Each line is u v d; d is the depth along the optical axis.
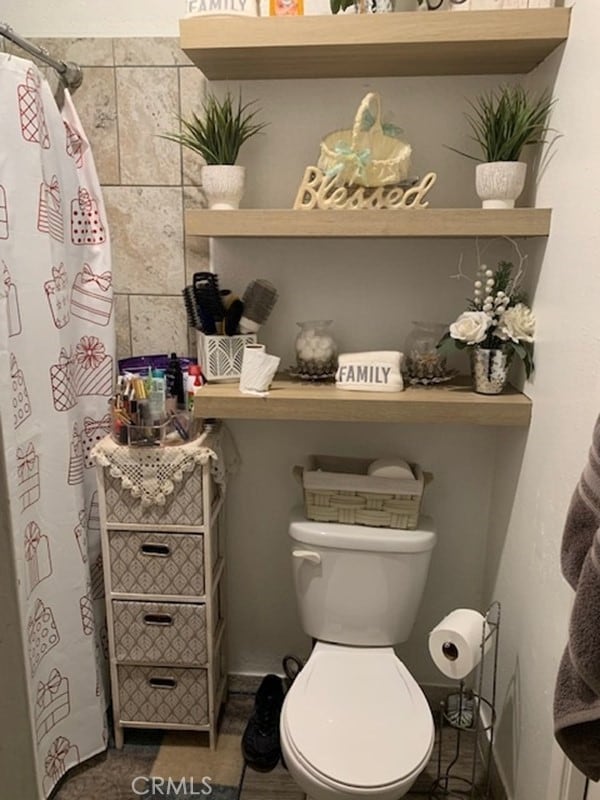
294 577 1.75
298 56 1.46
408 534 1.66
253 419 1.73
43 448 1.53
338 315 1.78
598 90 1.14
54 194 1.51
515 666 1.55
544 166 1.44
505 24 1.33
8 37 1.34
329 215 1.45
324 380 1.70
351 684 1.54
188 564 1.67
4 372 1.32
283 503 1.91
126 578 1.68
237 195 1.55
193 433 1.66
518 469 1.58
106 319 1.71
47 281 1.48
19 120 1.38
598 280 1.12
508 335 1.50
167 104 1.67
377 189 1.53
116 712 1.78
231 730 1.88
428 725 1.41
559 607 1.27
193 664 1.73
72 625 1.66
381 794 1.26
